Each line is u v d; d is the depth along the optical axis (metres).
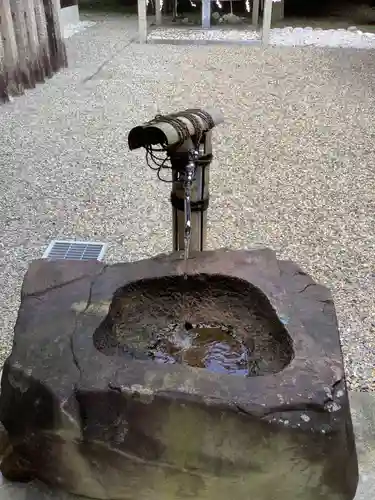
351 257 2.61
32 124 4.19
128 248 2.67
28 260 2.57
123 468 1.32
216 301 1.66
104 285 1.59
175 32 7.28
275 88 5.10
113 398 1.25
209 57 6.16
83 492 1.39
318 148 3.82
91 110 4.48
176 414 1.23
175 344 1.58
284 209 3.03
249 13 8.30
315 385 1.25
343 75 5.50
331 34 7.34
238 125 4.21
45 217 2.94
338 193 3.21
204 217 1.95
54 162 3.57
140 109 4.52
